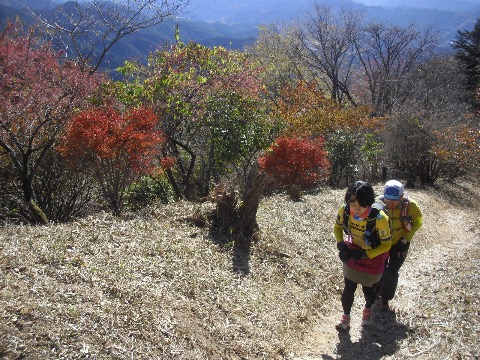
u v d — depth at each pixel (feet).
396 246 18.42
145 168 31.17
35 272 14.88
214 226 22.97
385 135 66.95
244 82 54.60
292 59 117.08
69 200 37.27
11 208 35.24
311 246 24.80
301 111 73.00
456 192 63.62
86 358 11.61
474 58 112.88
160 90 48.29
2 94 32.19
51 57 36.73
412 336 16.63
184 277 17.35
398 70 127.03
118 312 13.71
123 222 21.75
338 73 124.98
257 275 19.79
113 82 45.29
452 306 18.37
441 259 28.14
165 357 12.69
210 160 54.13
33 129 34.73
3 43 34.12
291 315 17.63
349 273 16.75
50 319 12.44
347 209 16.31
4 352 10.95
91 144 28.60
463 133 60.18
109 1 49.70
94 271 15.84
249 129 50.96
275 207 30.50
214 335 14.55
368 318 17.66
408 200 18.19
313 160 43.11
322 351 15.98
